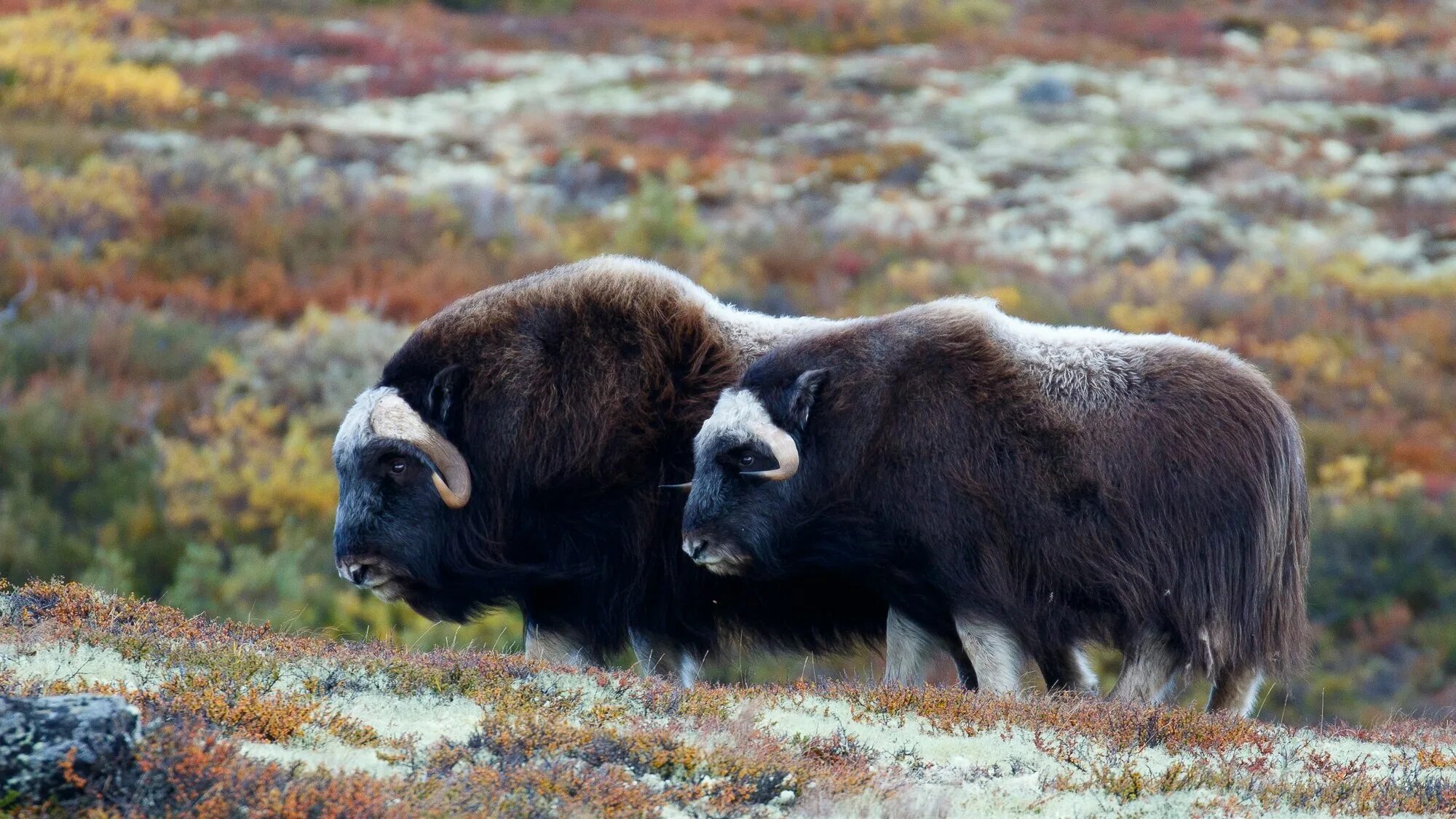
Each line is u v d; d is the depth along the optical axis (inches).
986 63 5738.2
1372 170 4571.9
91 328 2738.7
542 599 1210.6
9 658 784.9
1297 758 866.8
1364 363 3213.6
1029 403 1077.1
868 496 1084.5
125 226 3314.5
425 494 1154.7
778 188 4261.8
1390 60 5989.2
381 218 3513.8
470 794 631.2
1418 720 1202.6
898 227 3929.6
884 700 938.1
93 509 2272.4
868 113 4992.6
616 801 648.4
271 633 967.0
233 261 3179.1
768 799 704.4
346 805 585.0
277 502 2295.8
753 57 5777.6
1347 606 2409.0
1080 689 1114.1
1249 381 1103.0
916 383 1083.9
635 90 5187.0
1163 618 1076.5
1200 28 6215.6
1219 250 3929.6
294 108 4645.7
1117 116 5049.2
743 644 1208.8
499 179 4104.3
